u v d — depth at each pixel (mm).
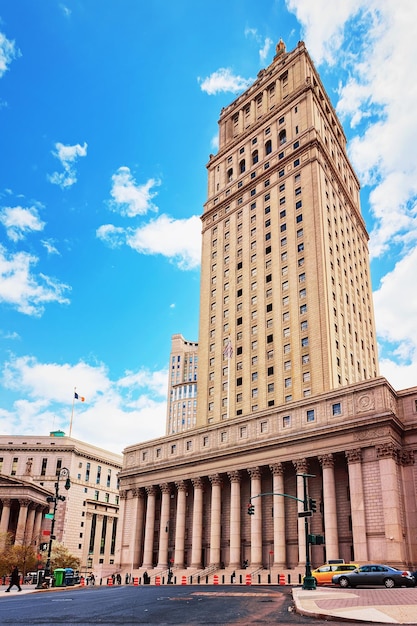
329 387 72438
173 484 79438
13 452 125125
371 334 98938
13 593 39781
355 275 97688
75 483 121688
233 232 99312
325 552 58094
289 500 63500
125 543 83062
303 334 78500
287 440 63062
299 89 98875
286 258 86375
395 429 55781
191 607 25016
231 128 116562
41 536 101250
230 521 68500
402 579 36031
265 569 61438
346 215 100062
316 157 89500
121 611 23047
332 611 19266
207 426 76125
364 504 53719
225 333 91312
